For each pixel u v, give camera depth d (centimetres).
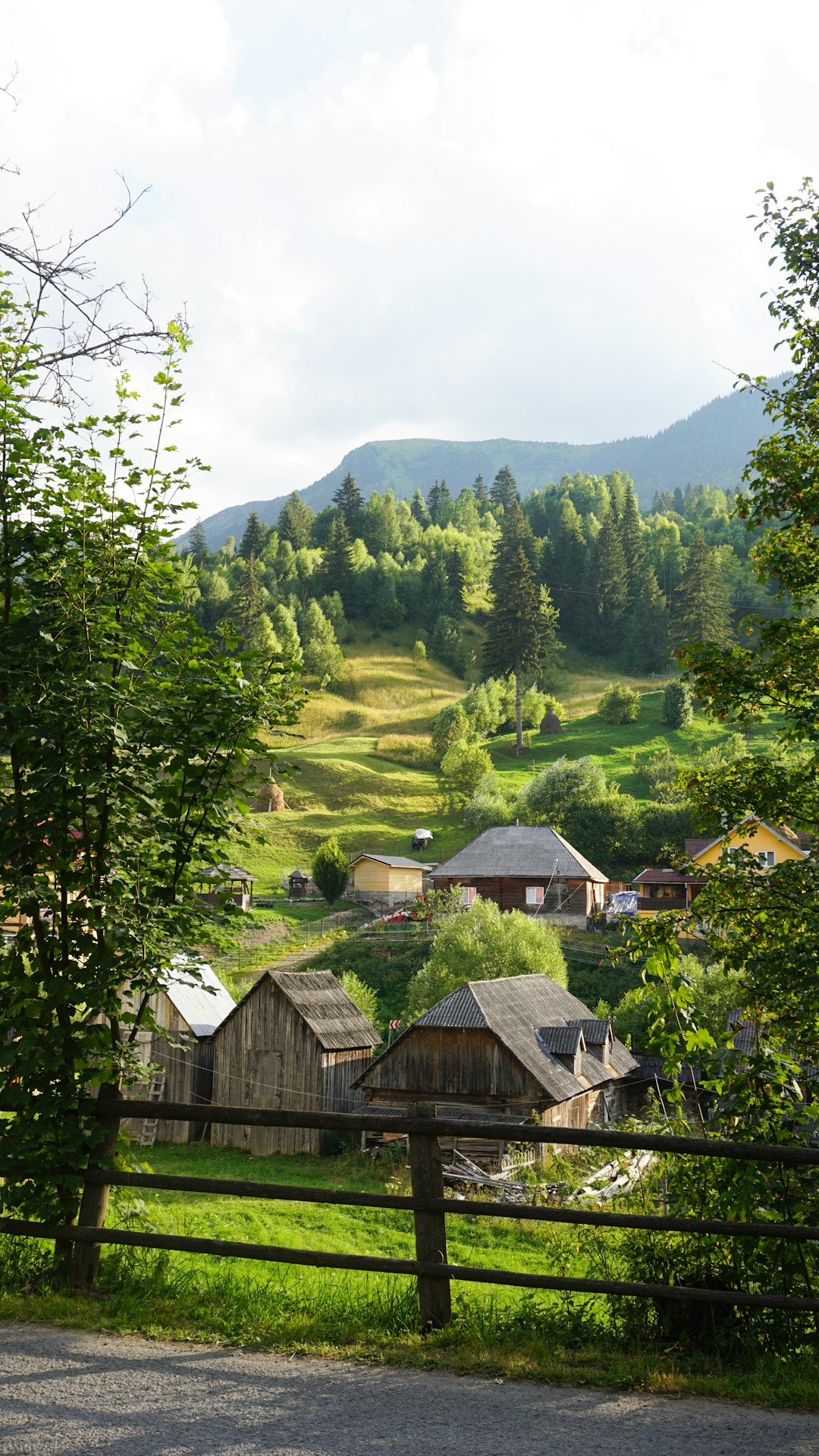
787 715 1038
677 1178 718
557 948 4900
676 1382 525
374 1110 3609
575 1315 617
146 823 749
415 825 10569
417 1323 617
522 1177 2922
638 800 10431
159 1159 3591
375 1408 492
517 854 7250
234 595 15050
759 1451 445
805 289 1050
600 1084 3859
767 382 1093
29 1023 724
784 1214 662
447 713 12725
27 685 716
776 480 1064
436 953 4747
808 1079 798
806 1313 604
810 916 931
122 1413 482
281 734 762
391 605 18900
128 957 707
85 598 727
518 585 12850
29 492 720
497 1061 3472
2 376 714
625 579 18562
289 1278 1075
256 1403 497
